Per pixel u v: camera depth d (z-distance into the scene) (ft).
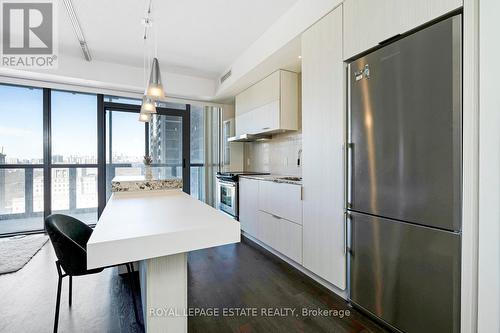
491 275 3.72
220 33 9.25
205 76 14.08
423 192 4.47
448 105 4.09
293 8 7.66
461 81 3.95
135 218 3.96
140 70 12.66
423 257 4.50
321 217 6.88
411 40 4.59
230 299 6.44
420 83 4.47
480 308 3.84
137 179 7.79
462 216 3.99
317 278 7.38
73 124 12.85
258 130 11.69
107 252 2.79
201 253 9.71
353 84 5.79
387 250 5.12
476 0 3.82
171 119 15.20
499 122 3.61
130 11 7.87
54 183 12.53
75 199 12.99
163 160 14.94
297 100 10.59
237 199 12.42
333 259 6.48
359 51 5.64
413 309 4.69
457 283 4.06
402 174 4.79
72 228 5.46
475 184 3.87
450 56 4.04
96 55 11.18
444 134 4.15
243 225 11.82
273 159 13.12
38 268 8.23
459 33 3.95
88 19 8.32
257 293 6.74
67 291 6.83
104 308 6.05
